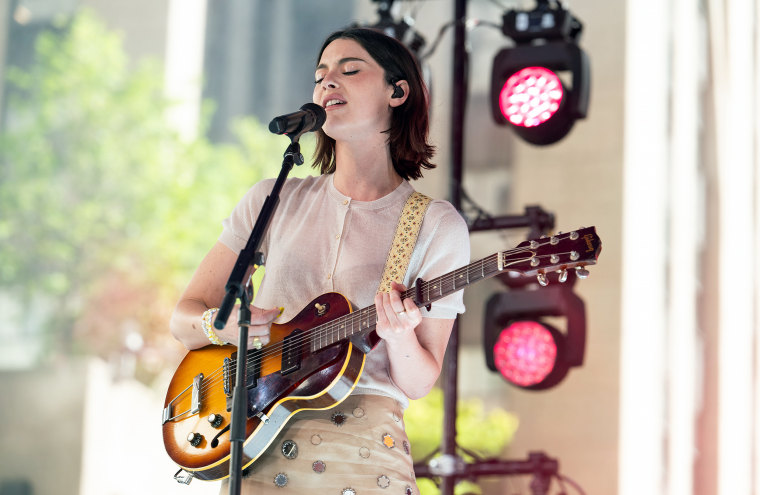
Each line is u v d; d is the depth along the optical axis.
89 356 29.92
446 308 4.59
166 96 33.09
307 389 4.40
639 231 16.38
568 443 16.12
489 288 17.91
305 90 32.41
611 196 16.70
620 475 15.63
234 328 4.69
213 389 4.80
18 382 18.72
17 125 32.69
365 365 4.56
